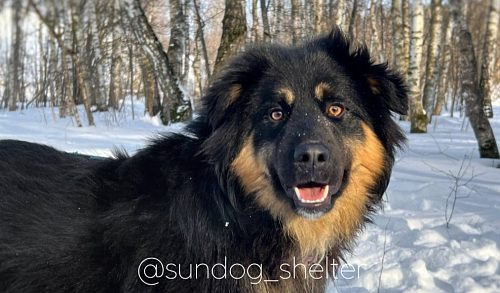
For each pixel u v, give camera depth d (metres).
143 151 0.84
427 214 1.47
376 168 0.82
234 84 0.76
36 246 0.77
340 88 0.78
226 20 3.01
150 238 0.76
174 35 4.74
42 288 0.76
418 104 4.16
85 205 0.80
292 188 0.74
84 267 0.77
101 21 6.25
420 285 1.05
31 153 0.88
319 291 0.85
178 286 0.75
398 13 5.05
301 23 5.73
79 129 3.80
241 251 0.77
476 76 2.37
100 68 6.45
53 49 6.65
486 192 1.65
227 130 0.76
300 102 0.76
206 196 0.76
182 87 4.06
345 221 0.83
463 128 4.64
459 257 1.15
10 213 0.79
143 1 6.32
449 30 6.73
